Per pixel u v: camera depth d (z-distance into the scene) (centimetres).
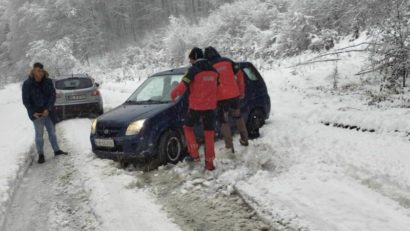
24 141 923
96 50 4634
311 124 809
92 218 471
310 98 1027
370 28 1052
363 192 461
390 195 449
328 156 591
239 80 653
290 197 464
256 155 618
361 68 1144
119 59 3772
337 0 1634
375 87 1002
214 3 4231
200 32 2916
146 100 714
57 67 3184
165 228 421
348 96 975
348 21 1470
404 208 416
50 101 732
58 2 4419
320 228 389
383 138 653
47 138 968
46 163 725
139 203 491
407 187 463
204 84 558
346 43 1433
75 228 449
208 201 482
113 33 5053
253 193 482
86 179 597
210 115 562
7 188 576
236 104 641
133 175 594
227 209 457
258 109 805
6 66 5541
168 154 629
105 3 4953
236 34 2608
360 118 753
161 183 552
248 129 777
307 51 1630
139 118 622
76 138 901
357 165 541
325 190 473
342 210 421
